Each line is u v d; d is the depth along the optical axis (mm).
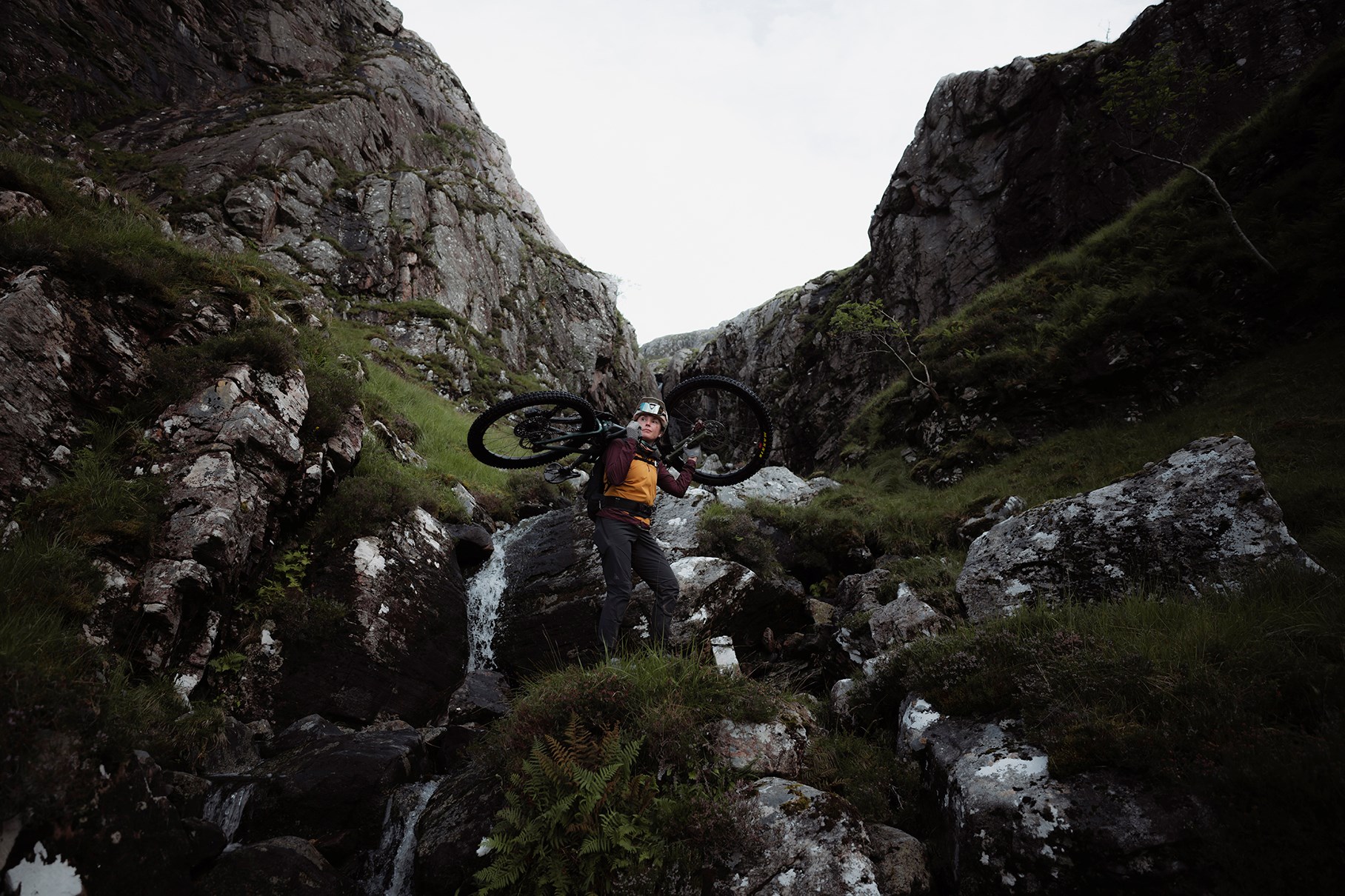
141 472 4598
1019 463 10141
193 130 23062
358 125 28141
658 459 4441
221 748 3752
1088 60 18766
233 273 7176
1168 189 12539
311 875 2992
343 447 6445
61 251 5055
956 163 21781
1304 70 14617
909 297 21766
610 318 39188
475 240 31422
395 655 5254
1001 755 2947
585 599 6027
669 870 2717
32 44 20344
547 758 2990
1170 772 2412
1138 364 9875
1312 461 6094
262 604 4980
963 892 2693
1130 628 3430
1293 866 2012
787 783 3051
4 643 2734
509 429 14344
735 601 5801
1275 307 9102
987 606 4777
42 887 2217
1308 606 3197
